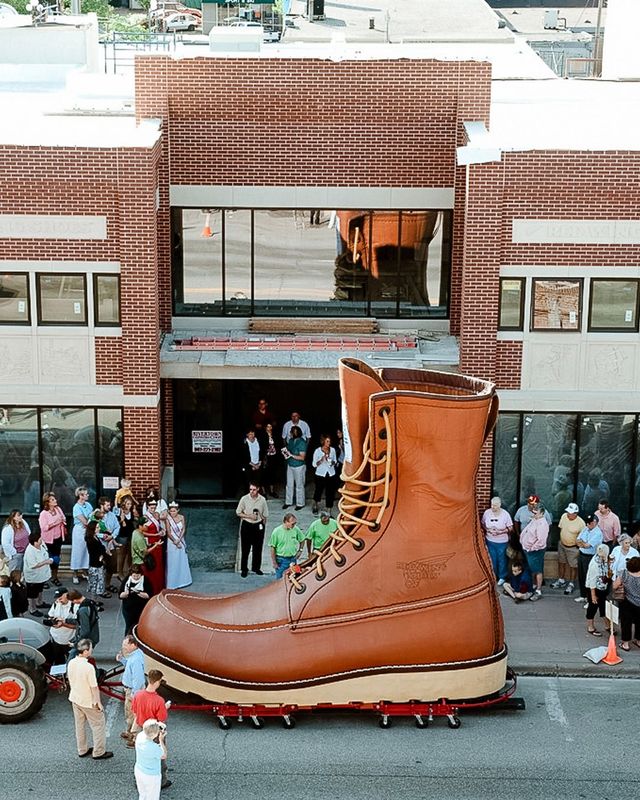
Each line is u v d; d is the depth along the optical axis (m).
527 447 24.67
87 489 24.89
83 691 17.30
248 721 18.50
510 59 42.50
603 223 23.64
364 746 17.91
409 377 18.83
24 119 28.62
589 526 22.22
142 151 23.22
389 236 26.91
